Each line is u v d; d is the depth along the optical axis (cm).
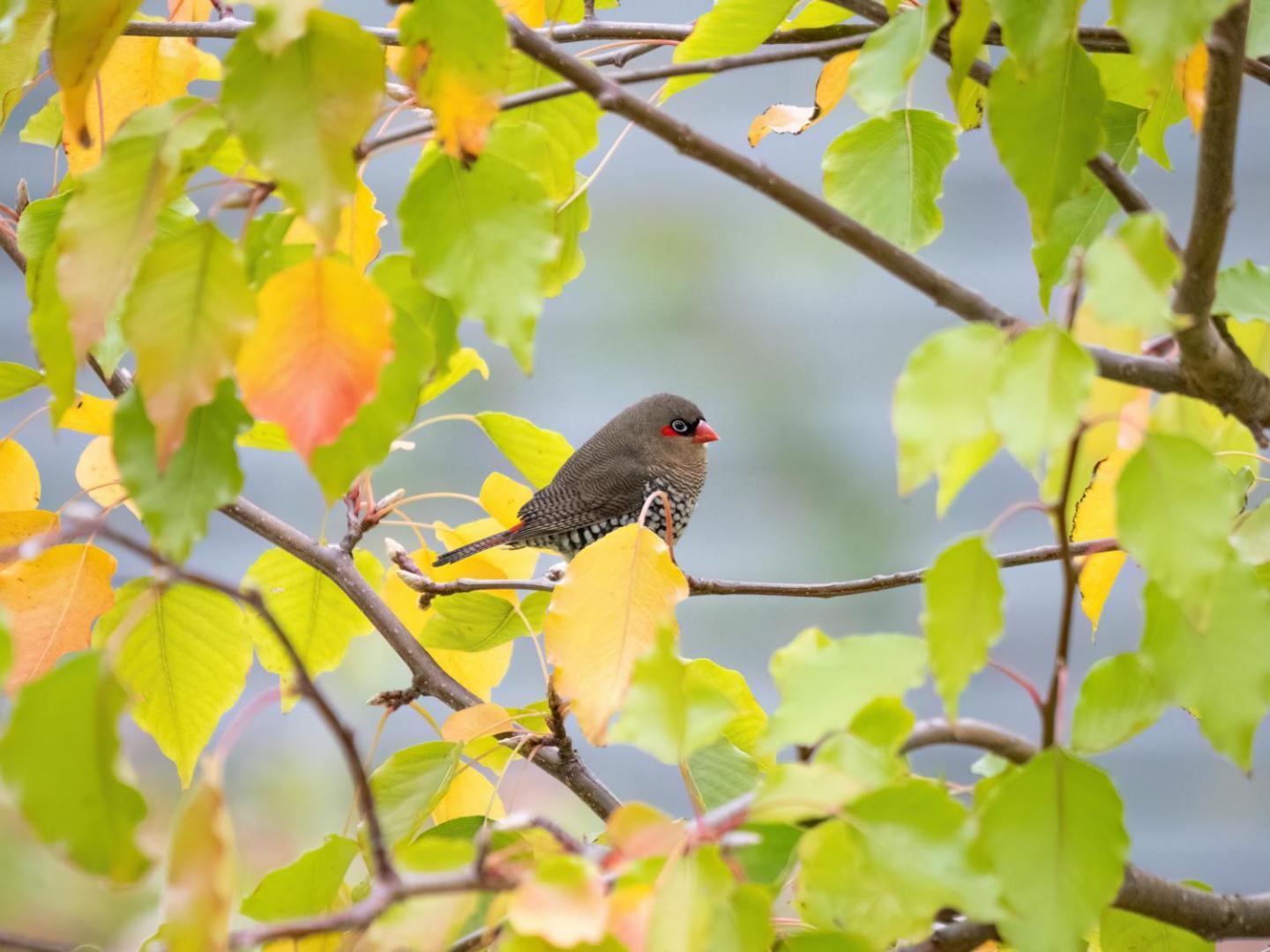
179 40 669
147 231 344
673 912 324
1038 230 435
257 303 349
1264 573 509
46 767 318
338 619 725
